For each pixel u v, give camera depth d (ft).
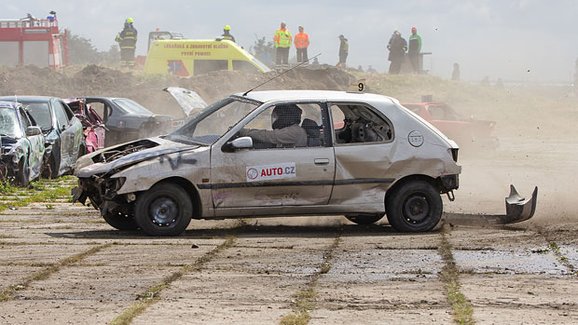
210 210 86.22
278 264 72.33
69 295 60.95
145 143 90.89
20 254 76.18
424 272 69.46
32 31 371.56
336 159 88.43
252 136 87.30
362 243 83.35
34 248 79.41
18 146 133.28
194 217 87.20
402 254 77.36
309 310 56.95
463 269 70.44
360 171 88.99
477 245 81.92
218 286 63.87
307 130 88.63
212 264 72.08
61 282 65.00
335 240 85.25
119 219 91.56
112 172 84.89
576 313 56.34
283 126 88.33
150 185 84.69
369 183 89.25
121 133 212.64
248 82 345.31
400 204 89.81
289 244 82.43
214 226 94.94
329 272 69.26
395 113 90.94
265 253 77.36
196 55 363.35
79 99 188.24
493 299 60.08
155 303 58.54
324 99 89.81
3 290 62.13
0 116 139.95
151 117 213.66
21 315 55.42
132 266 71.00
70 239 85.05
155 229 85.61
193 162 85.46
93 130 187.11
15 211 108.99
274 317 55.16
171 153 85.61
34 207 113.39
